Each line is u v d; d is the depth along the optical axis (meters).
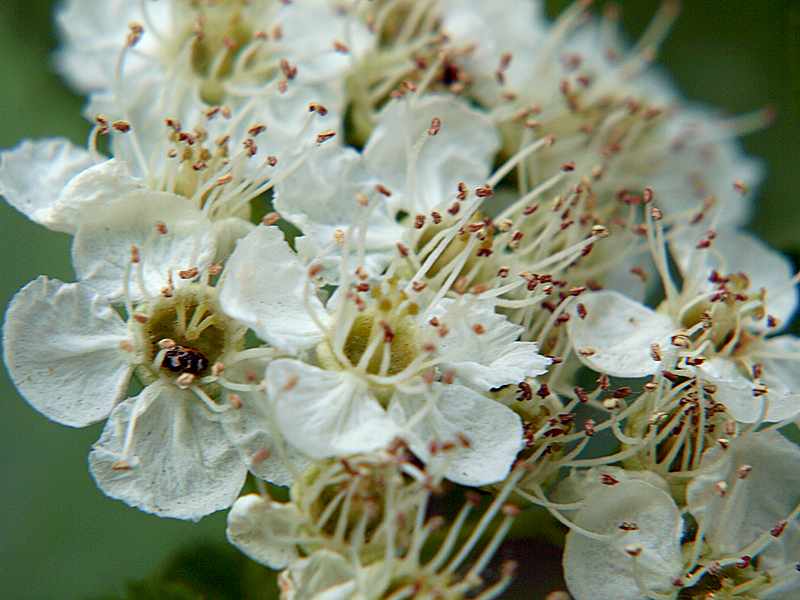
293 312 0.07
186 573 0.08
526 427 0.07
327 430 0.07
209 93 0.08
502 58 0.08
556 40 0.09
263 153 0.08
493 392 0.07
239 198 0.08
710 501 0.07
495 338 0.07
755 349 0.08
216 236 0.07
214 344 0.07
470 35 0.09
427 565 0.07
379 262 0.07
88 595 0.08
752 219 0.09
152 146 0.08
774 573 0.07
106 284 0.07
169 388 0.07
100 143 0.09
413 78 0.08
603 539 0.07
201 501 0.07
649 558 0.07
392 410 0.07
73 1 0.09
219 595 0.08
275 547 0.07
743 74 0.09
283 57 0.08
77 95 0.09
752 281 0.08
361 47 0.08
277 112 0.08
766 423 0.08
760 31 0.09
